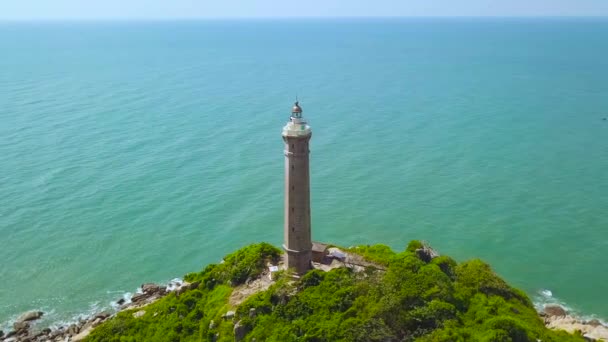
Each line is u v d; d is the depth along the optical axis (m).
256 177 132.75
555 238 106.56
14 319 85.19
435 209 117.88
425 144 159.12
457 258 100.25
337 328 62.12
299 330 64.25
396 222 112.62
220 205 118.38
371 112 195.75
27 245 102.62
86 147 151.62
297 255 73.25
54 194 121.62
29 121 175.62
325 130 172.38
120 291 91.88
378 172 137.25
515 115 193.75
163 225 110.19
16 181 127.44
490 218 114.12
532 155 150.12
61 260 98.94
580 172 137.88
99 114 186.75
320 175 135.25
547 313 84.94
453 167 140.88
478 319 66.88
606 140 163.88
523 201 121.56
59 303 88.81
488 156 149.12
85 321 84.06
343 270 72.56
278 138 162.75
